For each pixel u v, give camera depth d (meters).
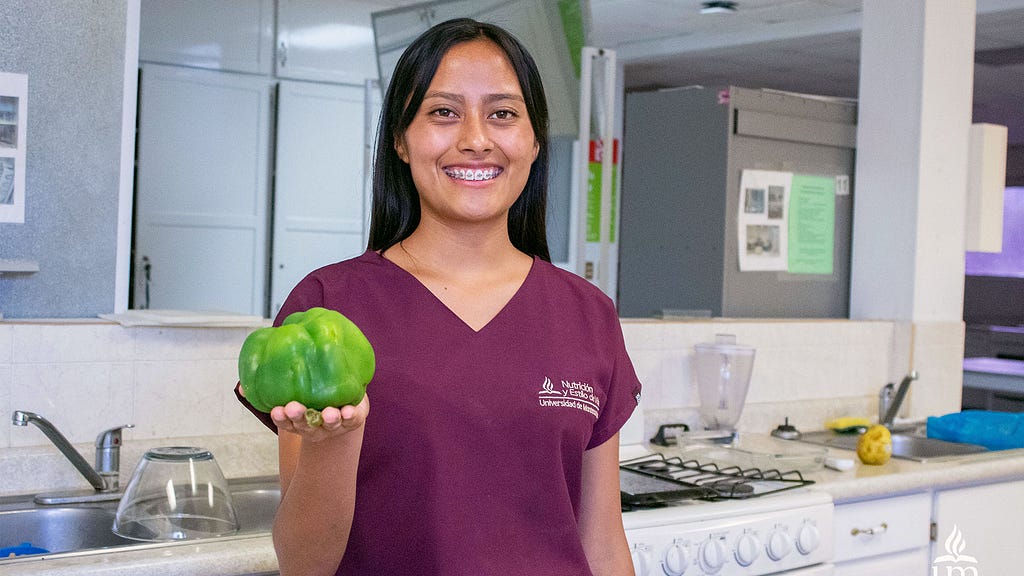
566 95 2.81
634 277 3.74
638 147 3.71
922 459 2.68
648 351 2.88
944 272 3.43
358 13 4.44
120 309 2.39
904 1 3.32
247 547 1.73
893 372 3.39
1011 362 6.33
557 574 1.11
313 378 0.89
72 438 2.14
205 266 4.19
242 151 4.24
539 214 1.33
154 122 4.04
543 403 1.12
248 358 0.92
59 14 2.29
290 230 4.34
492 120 1.15
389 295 1.15
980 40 6.34
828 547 2.24
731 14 6.20
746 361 2.84
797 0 5.76
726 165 3.36
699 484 2.26
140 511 1.83
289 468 1.05
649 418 2.85
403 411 1.09
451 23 1.17
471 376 1.11
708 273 3.44
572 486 1.17
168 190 4.09
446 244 1.19
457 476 1.09
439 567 1.08
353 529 1.09
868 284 3.47
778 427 3.02
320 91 4.38
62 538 1.95
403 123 1.16
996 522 2.70
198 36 4.11
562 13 2.70
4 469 2.05
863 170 3.47
